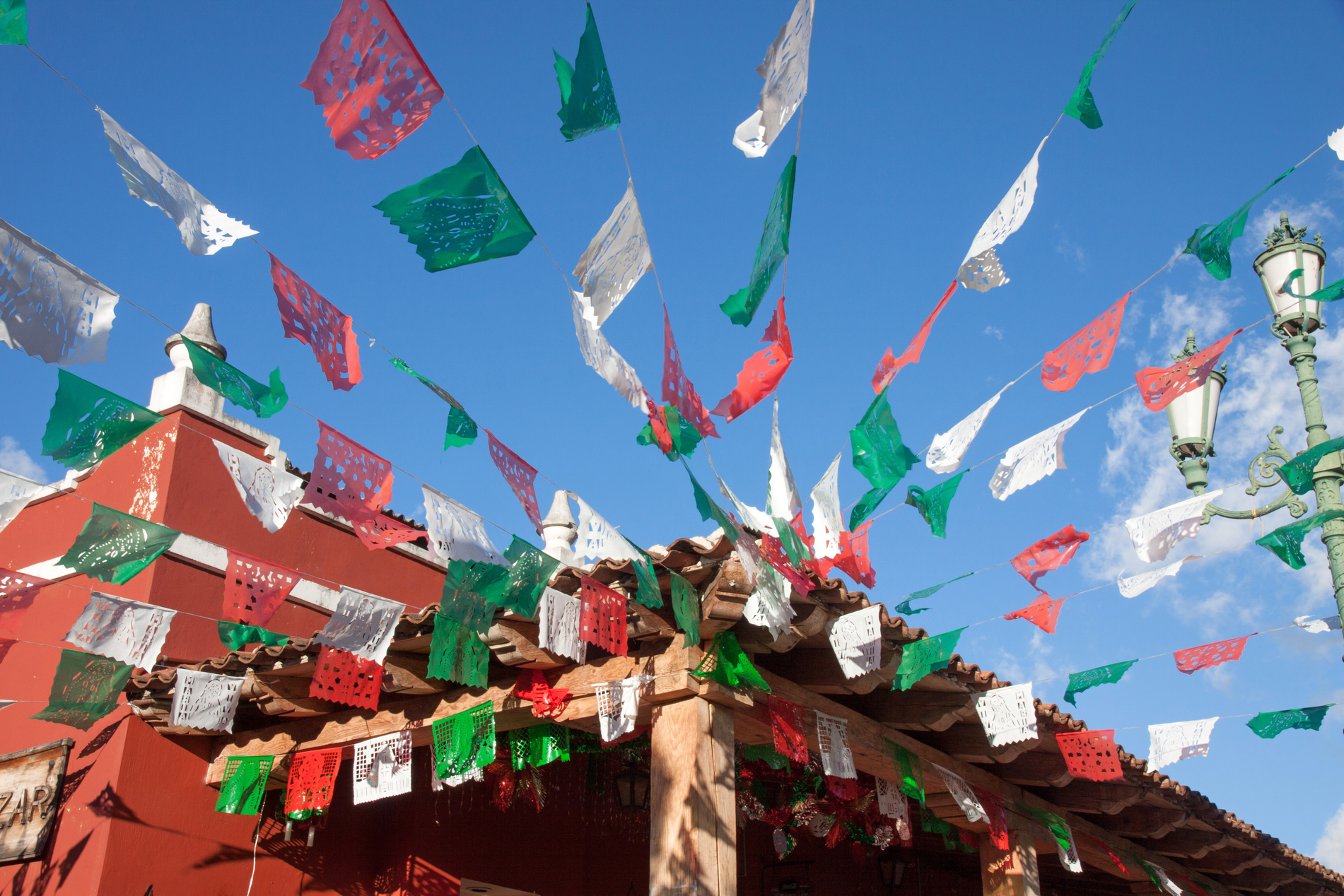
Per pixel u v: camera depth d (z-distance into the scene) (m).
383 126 2.52
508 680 5.68
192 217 2.73
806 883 8.98
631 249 2.97
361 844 7.15
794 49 2.75
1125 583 4.81
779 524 4.20
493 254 2.79
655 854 4.85
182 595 7.36
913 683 5.27
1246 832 8.30
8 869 6.32
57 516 8.03
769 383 3.55
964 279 3.36
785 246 2.93
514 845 7.54
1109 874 9.58
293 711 6.14
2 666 7.55
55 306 2.73
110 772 6.21
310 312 3.04
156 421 3.21
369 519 3.69
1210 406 5.27
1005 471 4.25
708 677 5.00
